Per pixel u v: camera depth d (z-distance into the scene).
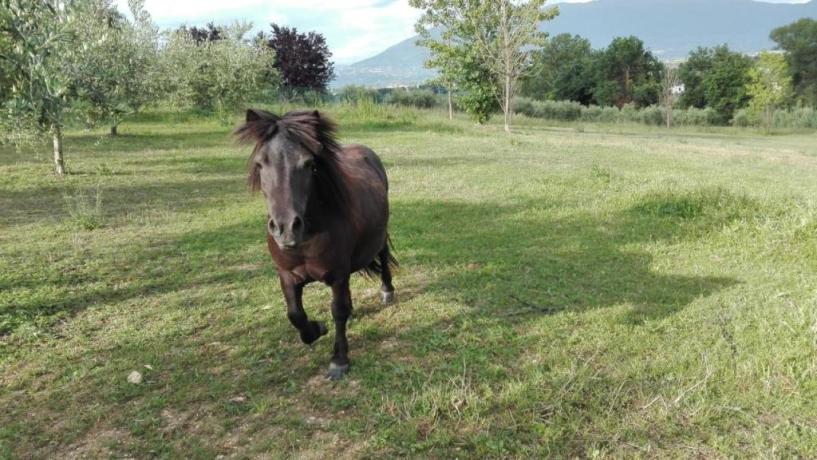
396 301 5.77
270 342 4.90
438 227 8.47
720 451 3.29
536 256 7.07
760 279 6.11
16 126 6.20
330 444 3.49
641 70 63.81
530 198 10.33
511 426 3.55
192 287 6.19
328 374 4.31
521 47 26.94
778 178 13.17
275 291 6.05
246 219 8.89
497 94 29.19
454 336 4.94
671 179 11.74
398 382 4.16
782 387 3.87
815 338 4.27
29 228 8.34
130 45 16.59
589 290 5.95
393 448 3.42
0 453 3.46
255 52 26.70
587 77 64.56
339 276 4.15
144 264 6.88
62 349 4.78
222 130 22.91
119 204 9.96
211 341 4.96
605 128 38.62
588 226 8.41
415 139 20.50
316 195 3.78
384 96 42.22
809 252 6.78
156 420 3.78
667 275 6.33
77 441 3.61
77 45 10.87
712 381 3.97
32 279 6.30
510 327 5.07
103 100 11.23
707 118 47.78
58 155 12.42
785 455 3.23
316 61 36.34
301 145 3.48
